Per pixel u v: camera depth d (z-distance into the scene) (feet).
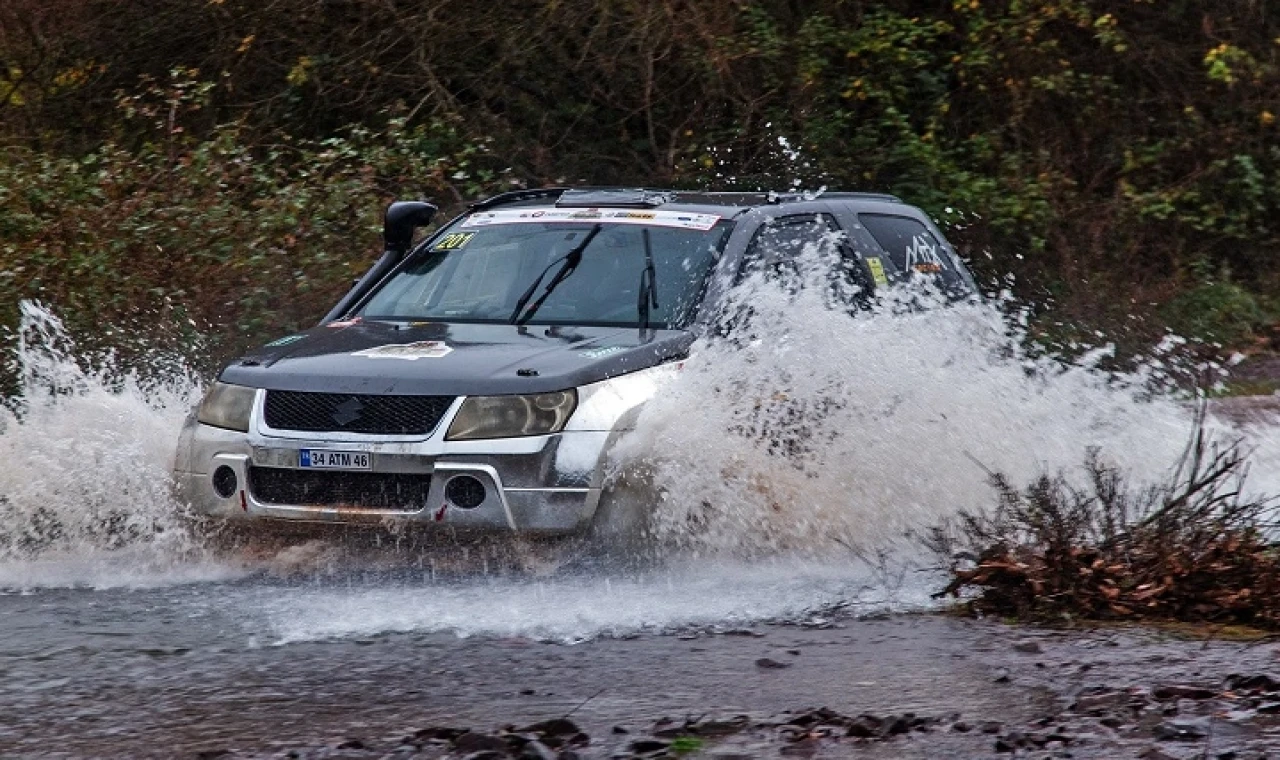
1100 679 44.91
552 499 58.08
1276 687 43.60
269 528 60.49
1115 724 40.19
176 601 56.08
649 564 60.18
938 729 39.73
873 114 160.97
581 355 61.87
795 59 154.10
